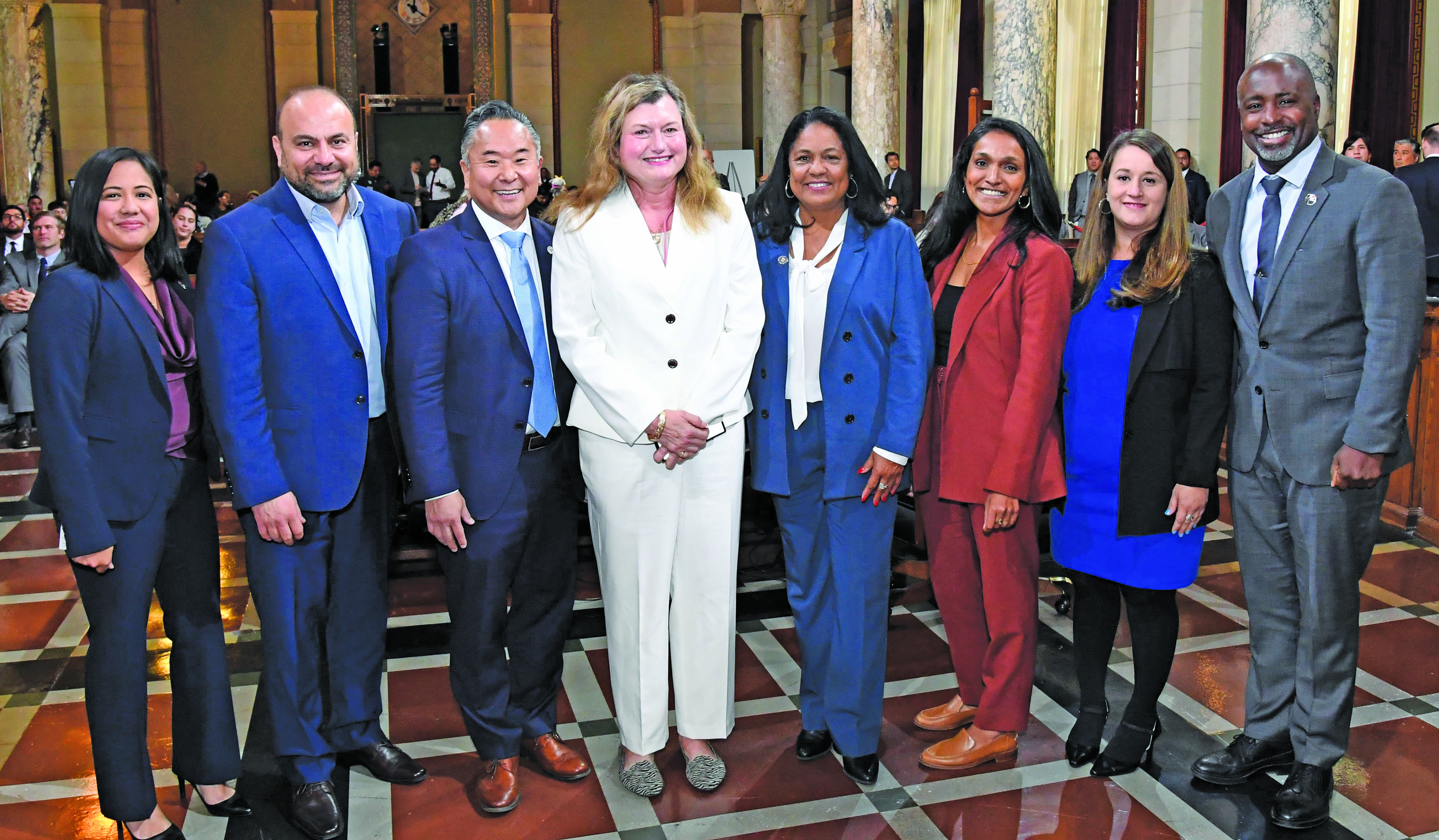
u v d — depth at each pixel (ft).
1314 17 17.67
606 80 61.11
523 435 8.47
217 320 7.86
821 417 9.00
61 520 7.62
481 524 8.43
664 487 8.63
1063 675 11.21
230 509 19.04
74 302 7.53
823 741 9.61
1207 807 8.66
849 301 8.75
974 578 9.54
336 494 8.34
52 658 12.26
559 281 8.43
